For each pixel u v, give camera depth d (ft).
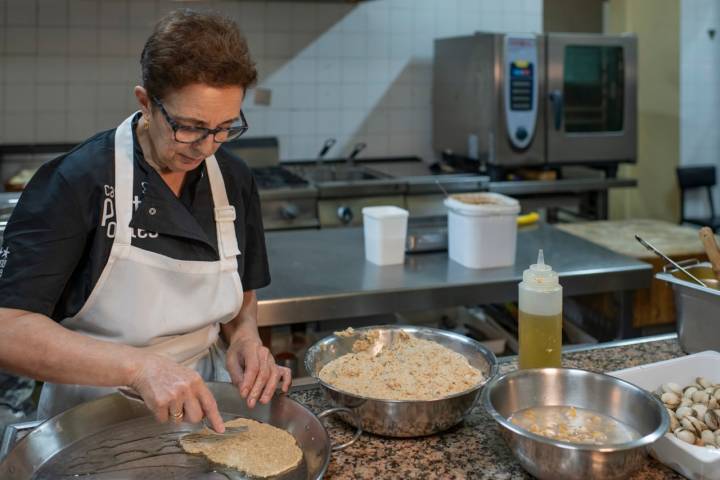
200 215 4.21
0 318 3.48
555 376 3.75
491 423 3.89
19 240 3.64
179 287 4.12
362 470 3.38
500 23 14.30
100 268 3.92
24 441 3.38
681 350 4.91
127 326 4.06
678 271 4.97
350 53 13.62
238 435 3.58
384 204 11.51
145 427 3.70
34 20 11.89
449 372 4.02
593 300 7.91
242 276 4.71
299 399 4.26
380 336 4.54
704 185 16.76
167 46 3.25
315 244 8.40
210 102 3.31
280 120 13.50
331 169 13.23
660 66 16.84
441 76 13.55
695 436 3.44
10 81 11.98
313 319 6.43
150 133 3.77
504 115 11.73
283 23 13.17
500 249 7.33
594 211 13.01
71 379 3.43
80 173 3.80
